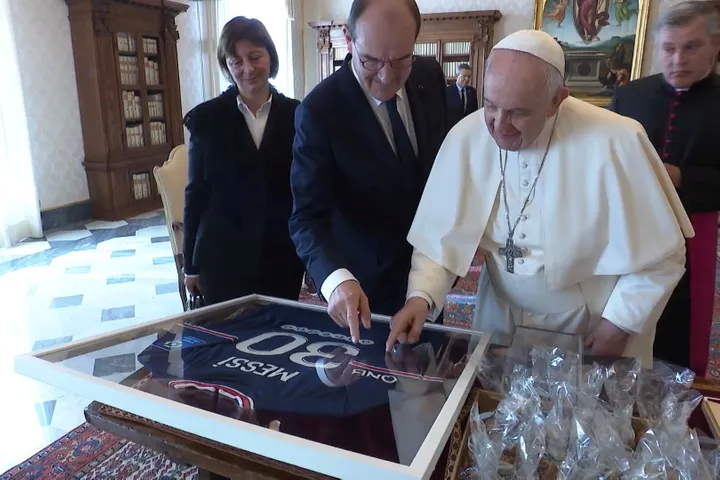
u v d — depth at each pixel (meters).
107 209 5.63
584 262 1.14
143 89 5.86
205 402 0.81
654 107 1.62
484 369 0.96
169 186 2.41
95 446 2.01
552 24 7.32
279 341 1.05
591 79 7.35
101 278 3.92
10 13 4.61
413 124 1.44
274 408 0.79
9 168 4.72
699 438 0.79
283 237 1.92
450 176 1.23
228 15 7.46
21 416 2.20
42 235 5.03
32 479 1.83
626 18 7.05
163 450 0.80
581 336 1.09
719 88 1.54
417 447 0.69
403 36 1.08
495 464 0.73
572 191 1.11
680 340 1.66
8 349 2.81
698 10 1.45
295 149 1.38
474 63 7.49
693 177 1.51
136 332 1.06
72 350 0.96
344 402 0.81
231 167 1.80
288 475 0.71
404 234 1.49
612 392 0.90
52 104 5.17
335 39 8.16
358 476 0.66
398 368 0.93
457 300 3.46
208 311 1.20
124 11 5.50
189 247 1.98
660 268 1.09
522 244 1.19
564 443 0.79
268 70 1.78
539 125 0.97
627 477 0.72
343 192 1.44
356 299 1.07
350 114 1.35
